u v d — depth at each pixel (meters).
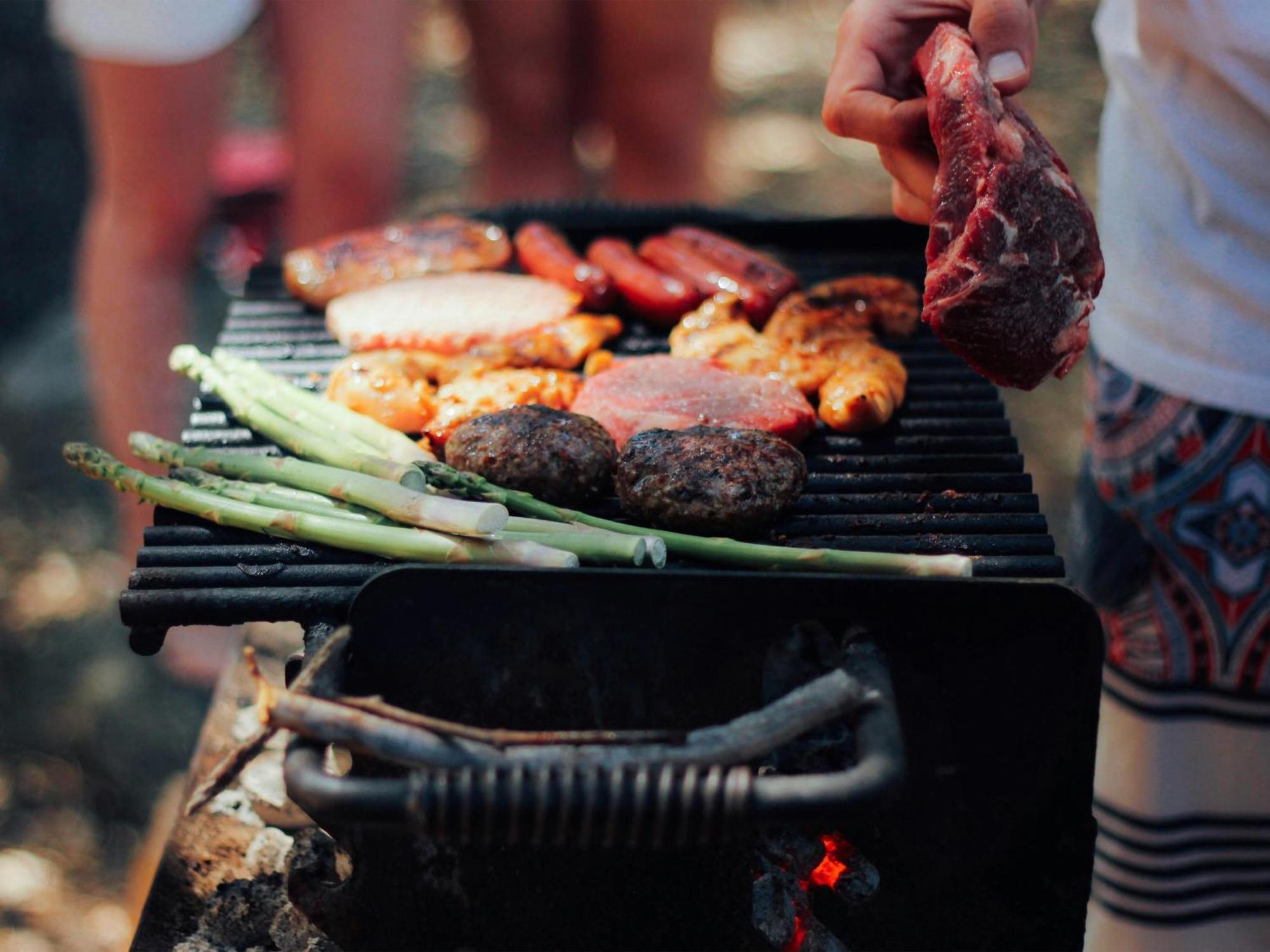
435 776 0.73
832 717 0.76
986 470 0.99
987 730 0.83
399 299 1.13
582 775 0.73
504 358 1.08
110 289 1.55
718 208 1.36
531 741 0.75
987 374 0.91
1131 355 1.07
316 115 1.63
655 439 0.93
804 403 1.00
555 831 0.73
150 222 1.54
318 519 0.88
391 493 0.88
